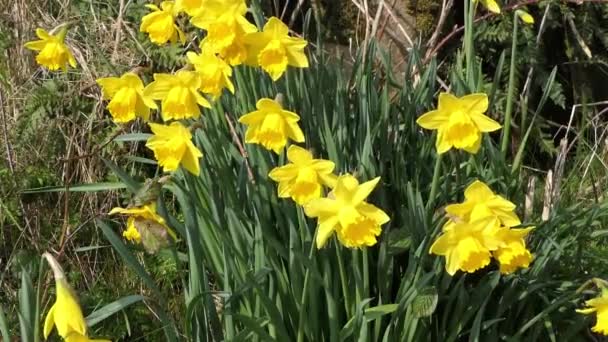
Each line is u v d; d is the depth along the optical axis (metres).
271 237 1.17
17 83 1.78
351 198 1.03
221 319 1.26
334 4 1.96
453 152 1.25
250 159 1.29
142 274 1.09
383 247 1.15
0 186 1.62
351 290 1.18
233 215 1.19
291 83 1.29
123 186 1.37
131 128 1.72
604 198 1.64
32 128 1.70
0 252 1.59
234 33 1.14
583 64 2.16
